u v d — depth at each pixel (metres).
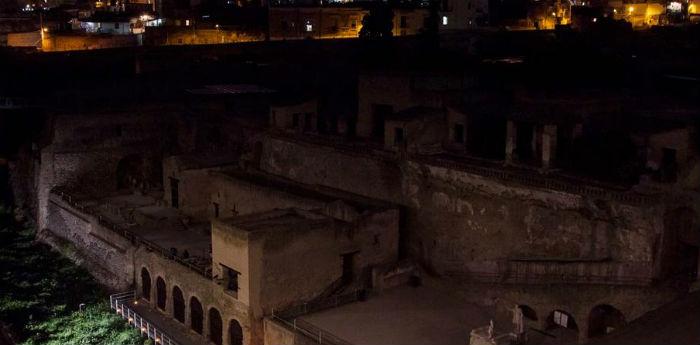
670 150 41.81
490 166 45.16
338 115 62.19
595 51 67.81
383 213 44.88
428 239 45.75
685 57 69.31
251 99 68.56
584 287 36.59
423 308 40.88
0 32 103.69
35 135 69.88
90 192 62.75
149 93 74.88
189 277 44.28
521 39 84.56
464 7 98.94
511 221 41.31
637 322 33.66
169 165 57.00
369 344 36.47
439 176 44.62
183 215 55.47
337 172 51.19
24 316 47.56
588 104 49.59
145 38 104.69
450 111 50.66
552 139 42.94
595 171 43.28
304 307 40.56
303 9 102.88
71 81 83.25
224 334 41.72
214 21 113.88
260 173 55.41
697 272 35.38
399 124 49.44
